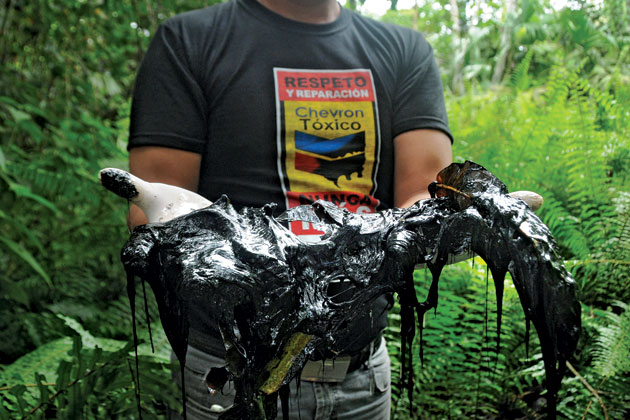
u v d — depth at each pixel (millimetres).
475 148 2613
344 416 1175
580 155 2154
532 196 846
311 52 1235
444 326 1891
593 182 2135
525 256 741
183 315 770
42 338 2137
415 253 816
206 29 1227
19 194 2320
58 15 3287
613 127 2625
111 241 2857
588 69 4320
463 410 1914
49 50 3213
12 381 1650
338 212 898
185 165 1183
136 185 838
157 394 1452
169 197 872
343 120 1213
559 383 723
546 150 2361
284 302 736
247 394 746
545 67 5035
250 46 1212
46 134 2980
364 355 1182
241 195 1176
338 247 809
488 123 2893
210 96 1196
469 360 1932
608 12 4746
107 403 1675
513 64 5809
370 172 1231
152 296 2385
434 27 8312
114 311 2295
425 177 1244
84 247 2809
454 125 2994
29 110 2672
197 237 783
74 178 2594
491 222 778
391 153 1271
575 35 4402
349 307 795
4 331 2127
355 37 1291
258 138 1177
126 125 3246
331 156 1203
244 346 736
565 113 2338
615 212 2008
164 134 1161
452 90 6125
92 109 3672
